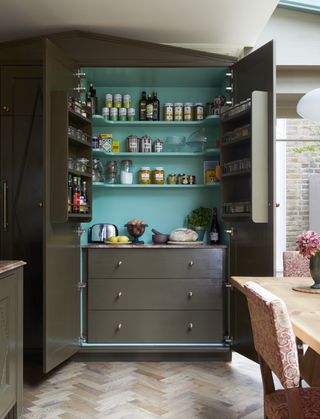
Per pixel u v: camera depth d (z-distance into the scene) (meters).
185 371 3.44
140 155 4.11
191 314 3.72
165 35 3.64
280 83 4.11
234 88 3.67
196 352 3.69
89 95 4.07
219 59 3.73
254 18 3.31
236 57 3.75
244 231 3.52
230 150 3.69
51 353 3.09
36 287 3.61
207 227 4.20
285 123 4.28
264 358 1.69
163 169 4.18
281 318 1.49
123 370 3.47
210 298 3.73
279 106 4.27
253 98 3.23
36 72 3.64
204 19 3.34
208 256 3.74
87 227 4.12
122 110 4.09
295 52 4.01
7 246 3.62
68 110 3.15
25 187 3.62
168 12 3.23
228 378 3.28
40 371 3.43
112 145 4.15
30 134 3.63
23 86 3.64
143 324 3.72
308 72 4.12
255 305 1.67
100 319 3.72
